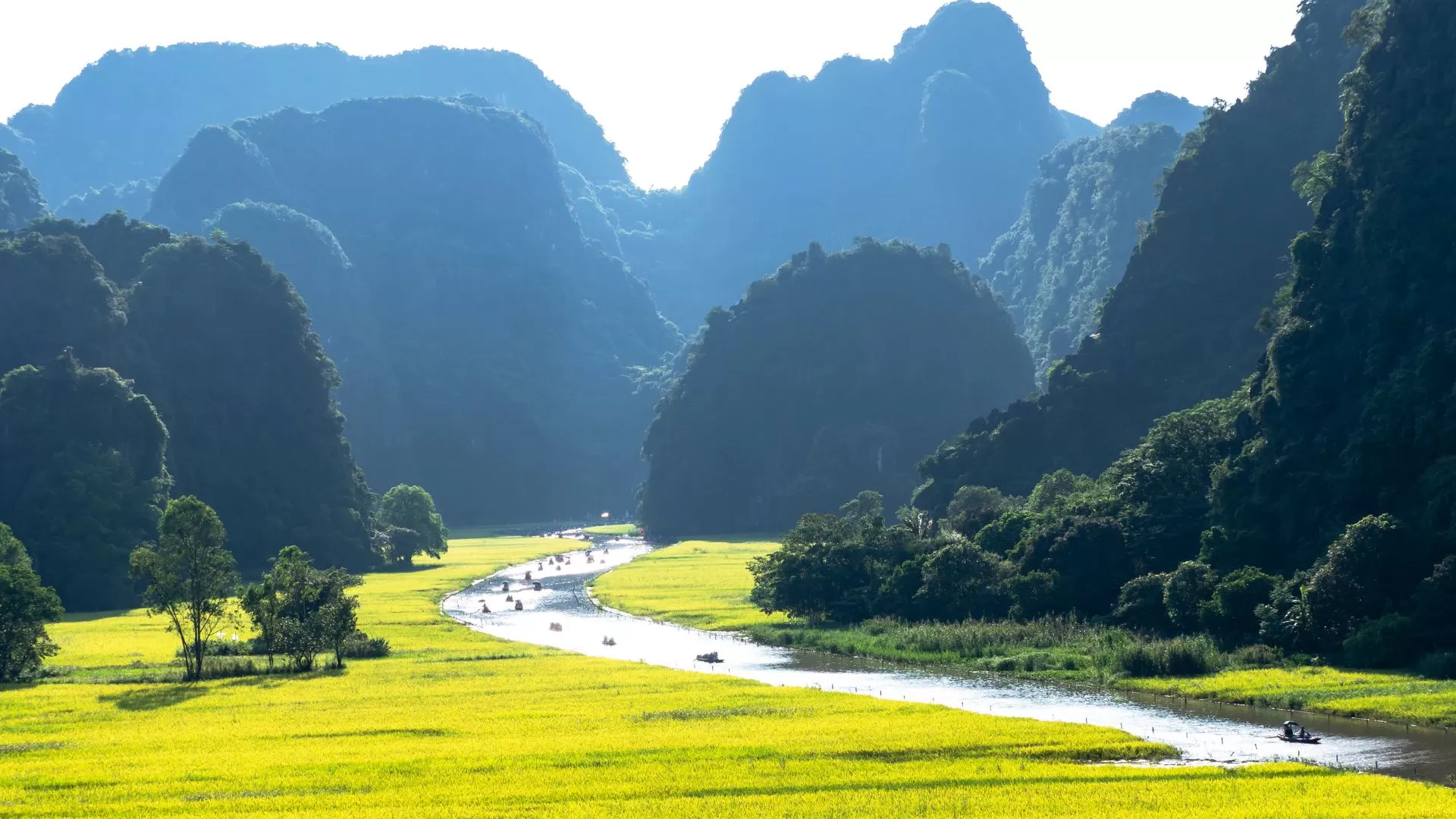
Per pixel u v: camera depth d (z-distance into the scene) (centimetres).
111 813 3812
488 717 5506
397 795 3984
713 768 4375
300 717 5566
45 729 5294
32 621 7225
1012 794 3981
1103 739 4875
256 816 3722
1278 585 7481
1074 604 8775
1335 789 4012
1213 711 5722
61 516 14175
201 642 7294
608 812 3756
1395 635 6569
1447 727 5169
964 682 6831
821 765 4416
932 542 10350
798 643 8912
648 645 9000
